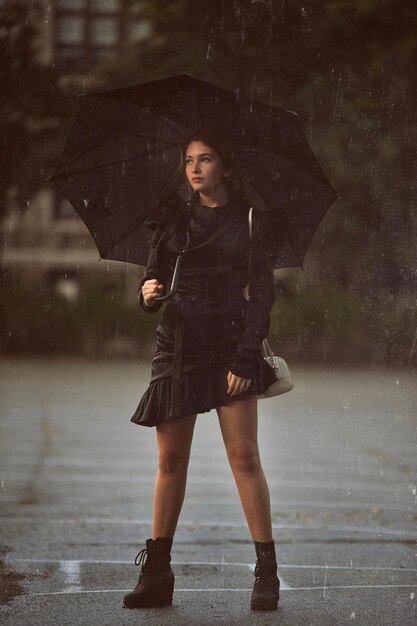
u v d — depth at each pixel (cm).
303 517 1539
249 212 1028
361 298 5891
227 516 1544
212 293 1021
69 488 1772
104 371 4559
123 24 7100
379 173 6075
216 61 6444
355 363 5478
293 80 6266
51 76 6206
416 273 5981
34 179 6278
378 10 5966
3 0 6128
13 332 5922
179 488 1040
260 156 1072
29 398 3291
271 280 1028
